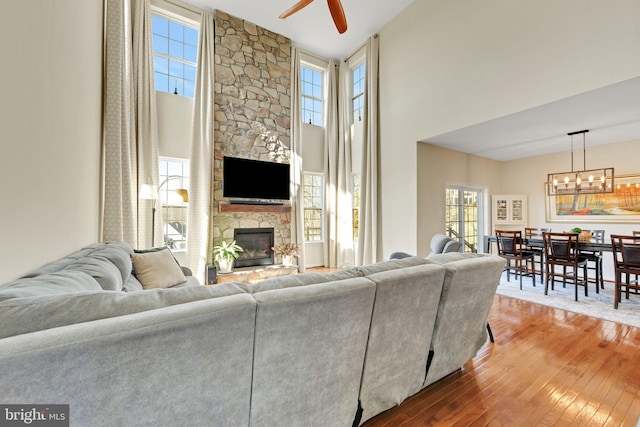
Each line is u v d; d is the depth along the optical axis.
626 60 2.50
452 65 4.04
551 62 3.00
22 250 1.31
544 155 5.63
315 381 1.21
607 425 1.54
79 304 0.80
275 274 5.18
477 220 5.94
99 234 3.15
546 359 2.22
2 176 1.13
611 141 4.64
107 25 3.30
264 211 5.34
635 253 3.26
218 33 5.05
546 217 5.61
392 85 5.08
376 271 1.44
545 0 3.04
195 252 4.75
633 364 2.14
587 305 3.51
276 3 4.81
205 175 4.79
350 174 6.31
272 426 1.13
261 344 1.02
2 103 1.12
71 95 2.04
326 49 6.11
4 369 0.63
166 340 0.82
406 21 4.79
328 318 1.16
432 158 4.84
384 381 1.50
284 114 5.79
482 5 3.65
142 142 4.21
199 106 4.79
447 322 1.74
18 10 1.24
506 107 3.39
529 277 5.14
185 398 0.90
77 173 2.21
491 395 1.79
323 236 6.43
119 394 0.78
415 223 4.62
